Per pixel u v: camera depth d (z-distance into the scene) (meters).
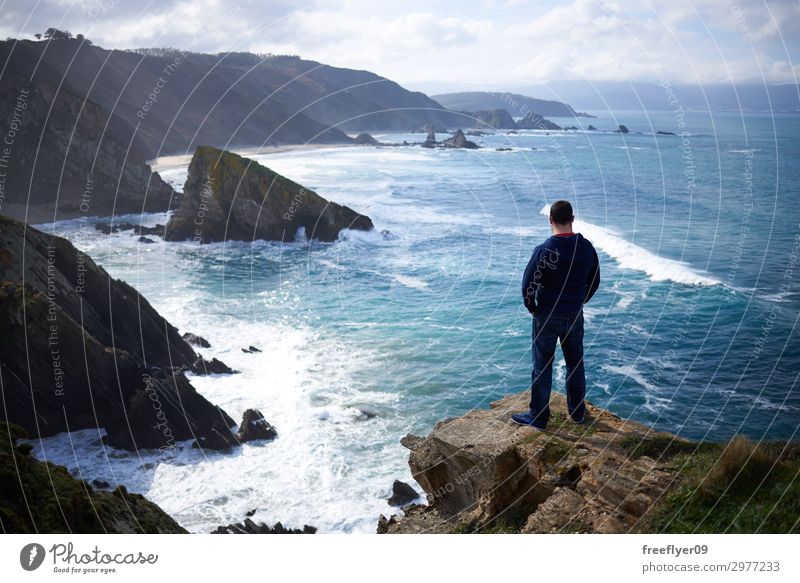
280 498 13.55
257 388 19.30
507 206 59.59
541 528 4.49
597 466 4.92
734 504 4.18
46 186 57.00
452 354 22.14
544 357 5.14
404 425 16.97
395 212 55.03
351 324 25.72
